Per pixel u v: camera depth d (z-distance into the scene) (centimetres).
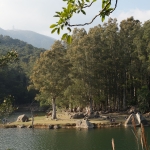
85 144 3322
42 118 5762
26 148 3225
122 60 6053
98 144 3284
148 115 5272
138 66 6053
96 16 524
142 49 5725
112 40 6166
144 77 6203
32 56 14212
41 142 3531
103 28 6531
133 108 5834
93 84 5625
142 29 6134
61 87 5328
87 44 5681
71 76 5528
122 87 6475
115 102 6506
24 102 10650
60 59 5353
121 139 3484
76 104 5972
